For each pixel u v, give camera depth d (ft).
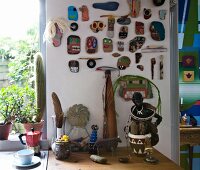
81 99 5.48
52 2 5.36
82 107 5.40
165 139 5.73
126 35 5.54
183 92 5.56
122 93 5.54
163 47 5.65
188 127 5.58
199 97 5.57
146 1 5.61
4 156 4.92
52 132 5.39
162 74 5.66
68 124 5.43
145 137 4.77
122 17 5.52
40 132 5.03
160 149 5.72
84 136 5.43
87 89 5.49
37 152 4.88
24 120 5.30
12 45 5.81
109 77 5.39
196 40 5.53
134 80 5.57
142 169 4.14
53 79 5.40
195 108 5.59
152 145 4.96
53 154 4.97
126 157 4.67
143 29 5.59
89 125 5.50
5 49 5.80
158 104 5.66
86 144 5.18
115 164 4.40
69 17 5.38
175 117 5.69
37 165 4.35
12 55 5.83
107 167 4.25
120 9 5.53
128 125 5.28
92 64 5.46
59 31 5.32
